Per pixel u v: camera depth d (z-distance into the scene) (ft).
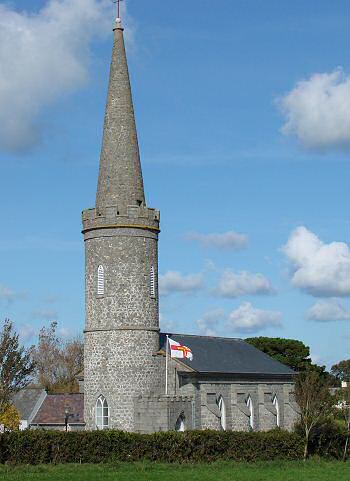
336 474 201.77
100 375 247.91
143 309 248.93
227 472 198.80
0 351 229.04
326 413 250.37
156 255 256.32
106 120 260.01
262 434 231.50
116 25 263.08
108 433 215.10
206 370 263.08
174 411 245.04
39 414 289.33
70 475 183.11
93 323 250.78
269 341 481.87
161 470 200.44
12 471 190.60
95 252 252.42
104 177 255.91
